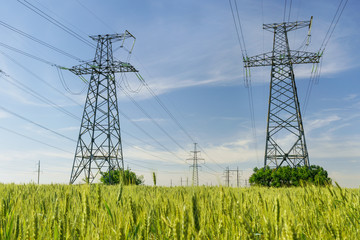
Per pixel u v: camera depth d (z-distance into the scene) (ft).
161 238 5.44
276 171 114.01
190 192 7.05
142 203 7.96
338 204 8.91
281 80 130.52
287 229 4.10
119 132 131.13
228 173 206.69
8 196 9.55
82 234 5.63
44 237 5.77
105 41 140.26
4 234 5.44
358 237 6.66
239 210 6.30
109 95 133.80
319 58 126.62
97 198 7.11
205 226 5.88
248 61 134.41
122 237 5.18
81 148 123.24
